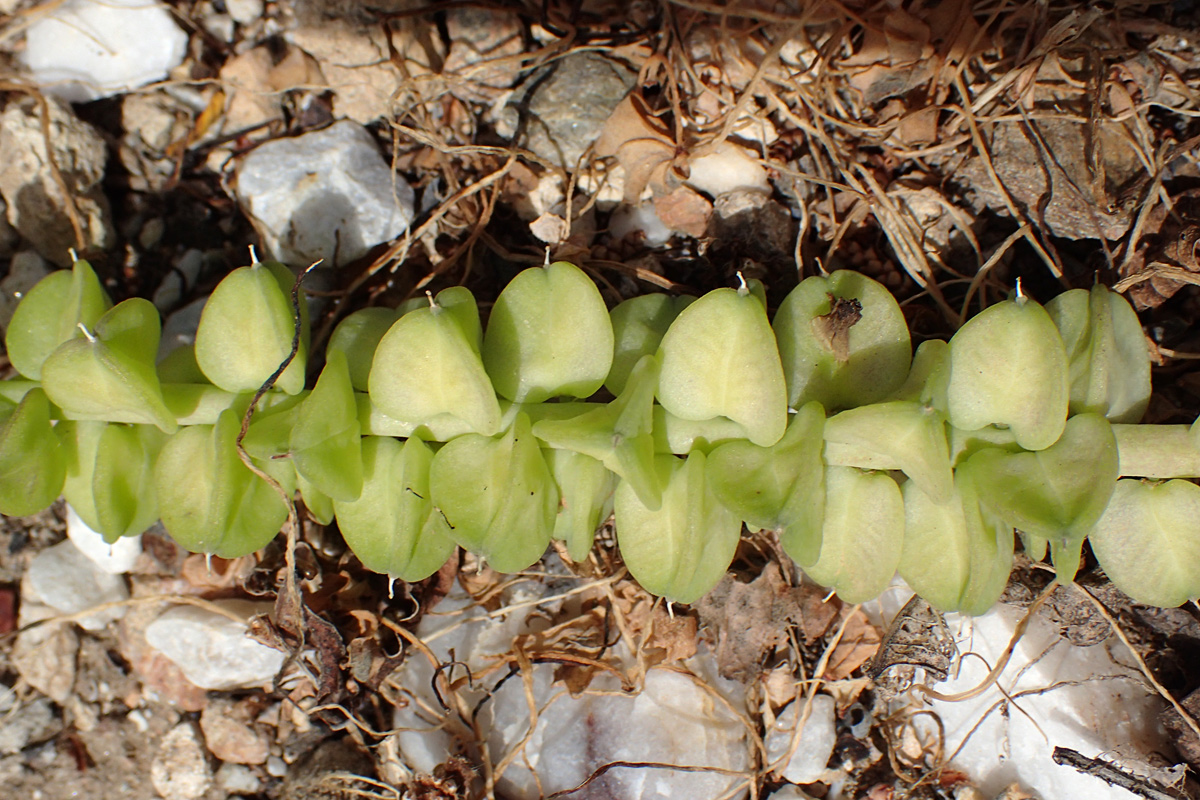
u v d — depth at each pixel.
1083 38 0.16
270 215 0.17
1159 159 0.16
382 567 0.15
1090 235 0.16
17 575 0.17
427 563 0.15
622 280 0.17
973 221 0.17
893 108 0.17
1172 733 0.16
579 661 0.16
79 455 0.15
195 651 0.17
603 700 0.17
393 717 0.17
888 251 0.17
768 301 0.17
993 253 0.16
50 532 0.17
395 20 0.17
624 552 0.15
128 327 0.15
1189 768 0.16
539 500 0.15
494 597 0.17
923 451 0.14
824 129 0.17
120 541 0.17
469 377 0.14
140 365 0.14
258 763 0.17
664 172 0.17
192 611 0.17
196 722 0.17
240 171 0.17
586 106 0.17
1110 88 0.16
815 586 0.17
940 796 0.17
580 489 0.15
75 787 0.17
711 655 0.17
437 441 0.15
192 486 0.15
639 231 0.17
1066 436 0.15
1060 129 0.16
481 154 0.17
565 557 0.17
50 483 0.15
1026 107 0.16
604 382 0.15
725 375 0.14
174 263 0.17
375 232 0.17
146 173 0.17
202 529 0.15
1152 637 0.16
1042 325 0.14
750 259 0.17
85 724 0.17
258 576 0.17
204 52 0.17
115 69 0.17
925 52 0.16
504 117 0.17
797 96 0.17
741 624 0.17
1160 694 0.16
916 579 0.15
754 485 0.14
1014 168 0.16
